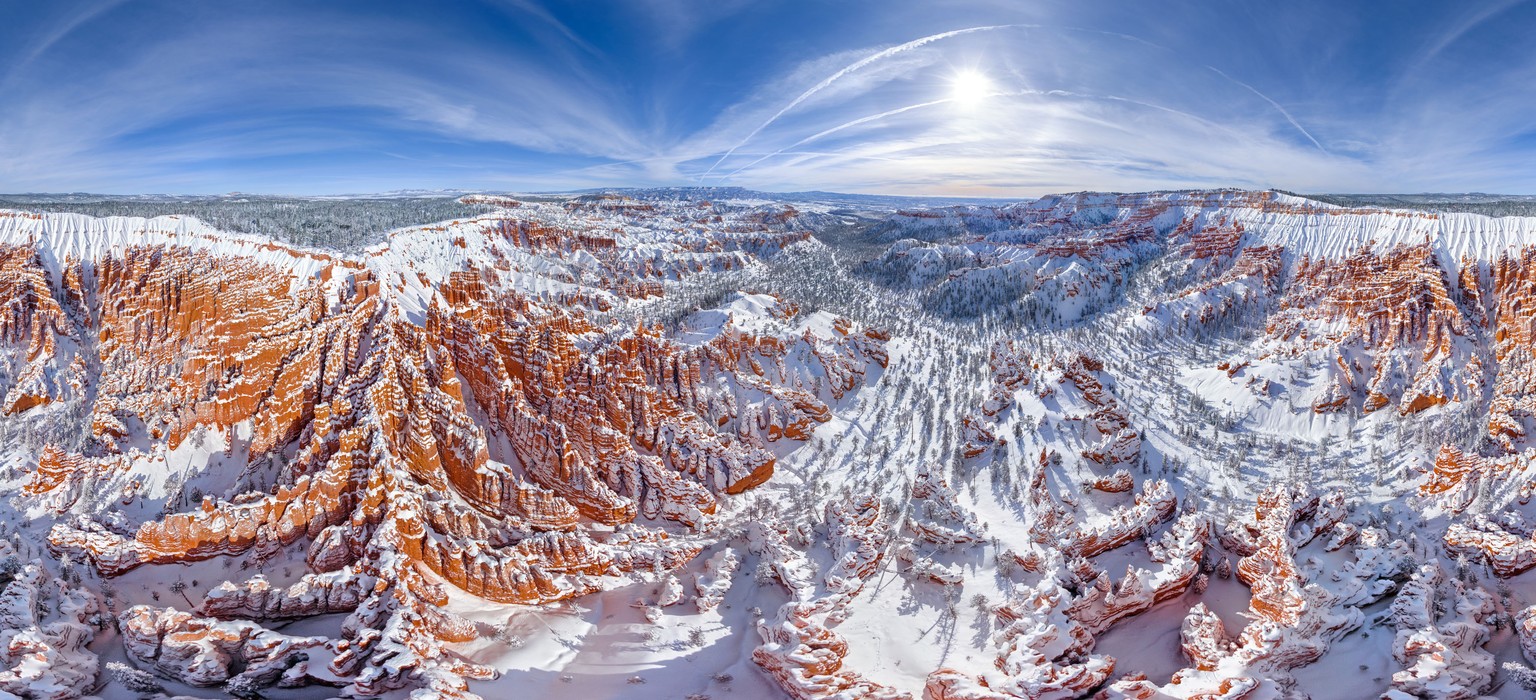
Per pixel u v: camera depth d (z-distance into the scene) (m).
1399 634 69.00
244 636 65.81
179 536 74.62
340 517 78.88
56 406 106.12
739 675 71.81
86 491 87.25
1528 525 82.69
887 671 72.06
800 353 153.75
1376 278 168.50
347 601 71.62
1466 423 120.25
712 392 130.75
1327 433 133.75
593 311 189.12
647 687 69.50
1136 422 128.12
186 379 98.31
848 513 95.38
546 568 82.75
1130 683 66.19
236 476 87.81
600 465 99.88
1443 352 140.00
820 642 71.00
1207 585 84.31
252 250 116.81
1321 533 90.56
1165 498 95.50
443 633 70.75
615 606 81.69
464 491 86.44
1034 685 65.38
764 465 111.06
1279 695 63.47
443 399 88.50
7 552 74.69
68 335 115.06
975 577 86.75
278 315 100.44
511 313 112.56
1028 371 138.12
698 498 99.12
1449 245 169.25
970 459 117.44
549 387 101.88
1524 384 126.19
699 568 89.38
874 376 161.25
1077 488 104.31
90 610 68.38
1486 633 69.25
